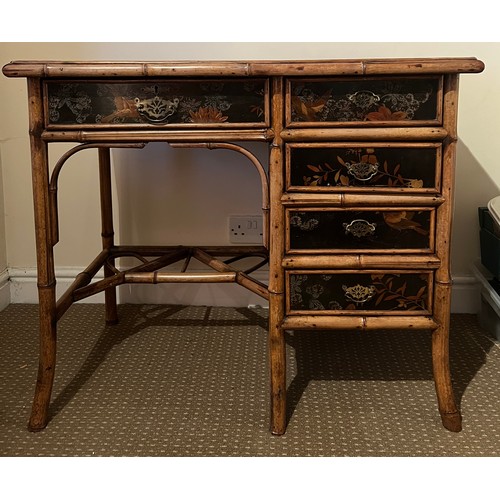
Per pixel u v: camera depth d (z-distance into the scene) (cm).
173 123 133
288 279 138
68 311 211
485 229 197
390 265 136
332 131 131
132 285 216
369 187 134
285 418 142
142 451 134
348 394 157
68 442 137
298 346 185
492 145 200
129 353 180
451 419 141
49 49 200
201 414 148
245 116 133
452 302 210
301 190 134
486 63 195
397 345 185
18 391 159
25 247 215
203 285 215
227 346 185
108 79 131
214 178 207
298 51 197
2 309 212
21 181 210
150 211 211
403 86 130
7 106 205
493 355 178
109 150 191
